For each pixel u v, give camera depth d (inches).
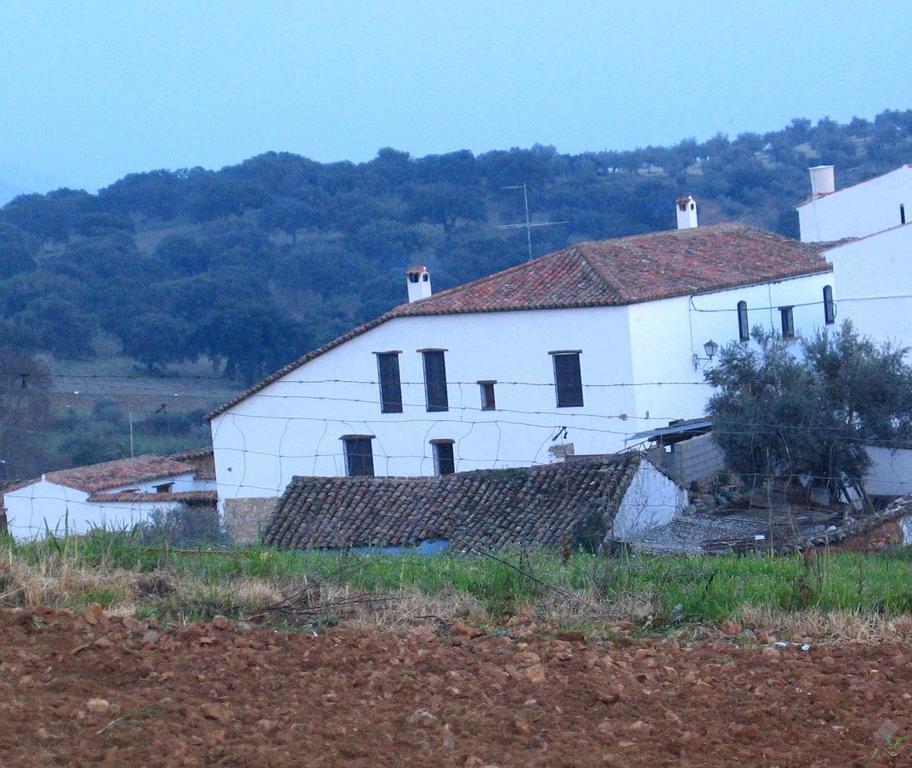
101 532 663.8
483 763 301.1
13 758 287.6
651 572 622.2
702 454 1636.3
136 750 299.3
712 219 3971.5
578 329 1934.1
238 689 366.3
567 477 1350.9
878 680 406.0
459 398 2060.8
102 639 410.6
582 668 416.2
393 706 352.5
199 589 522.6
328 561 648.4
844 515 1428.4
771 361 1707.7
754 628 518.6
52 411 2281.0
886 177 2507.4
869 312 1760.6
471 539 1272.1
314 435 2169.0
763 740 335.0
